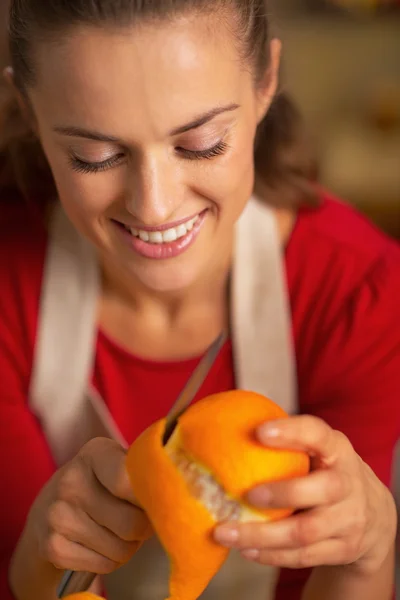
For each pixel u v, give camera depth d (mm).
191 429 582
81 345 1005
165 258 815
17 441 982
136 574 1070
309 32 2449
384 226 2283
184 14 657
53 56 683
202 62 673
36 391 1025
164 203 724
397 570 1286
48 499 717
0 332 1010
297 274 999
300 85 2510
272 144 999
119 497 663
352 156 2383
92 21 653
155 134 690
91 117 688
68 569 709
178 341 1006
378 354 982
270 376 1008
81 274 1005
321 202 1048
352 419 997
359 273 993
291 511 602
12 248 1030
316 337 1000
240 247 994
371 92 2488
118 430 1030
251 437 575
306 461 595
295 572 1001
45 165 1016
